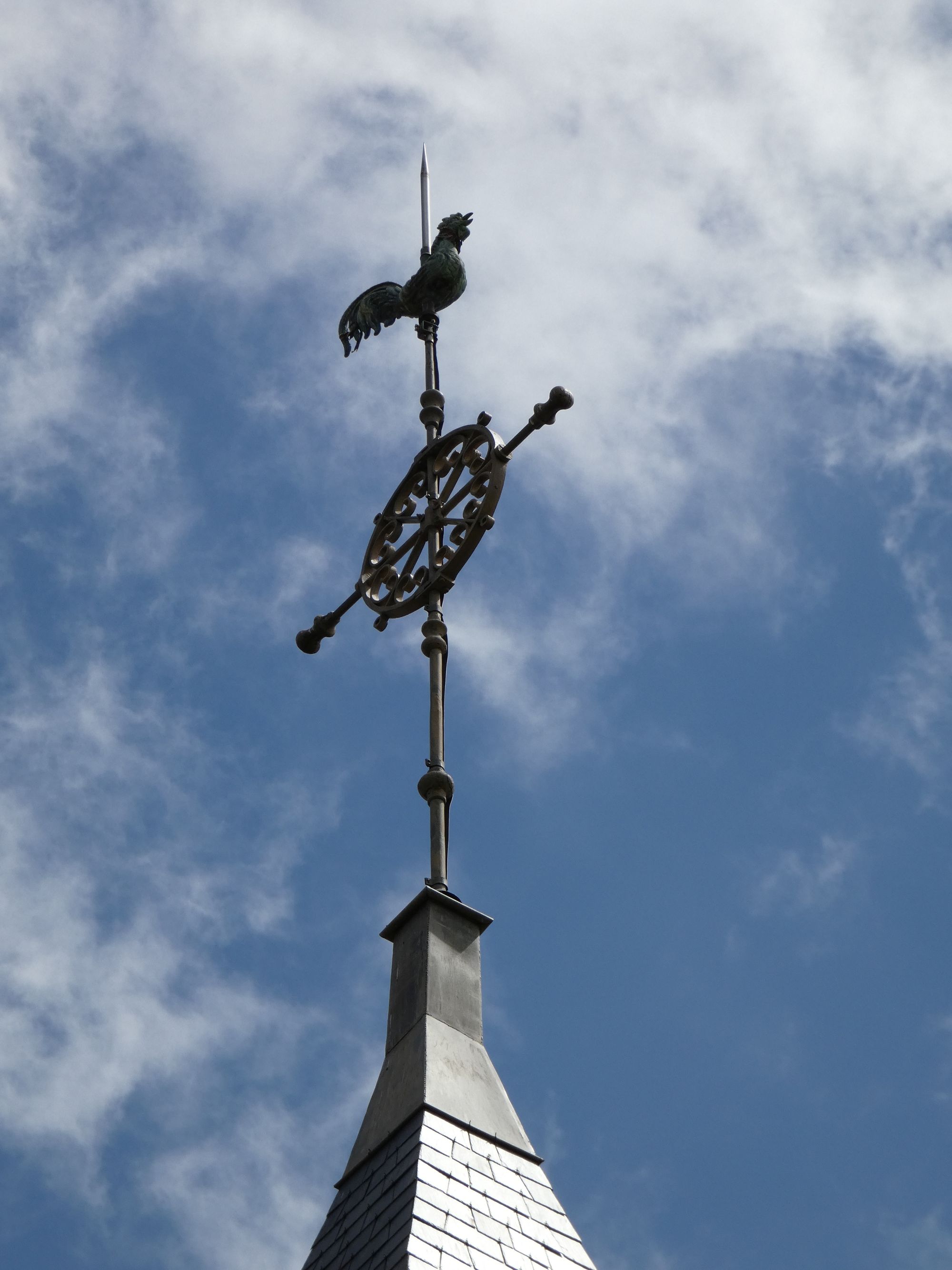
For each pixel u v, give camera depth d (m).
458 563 21.25
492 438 21.34
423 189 25.39
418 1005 18.78
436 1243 16.23
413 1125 17.67
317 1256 17.19
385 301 24.97
